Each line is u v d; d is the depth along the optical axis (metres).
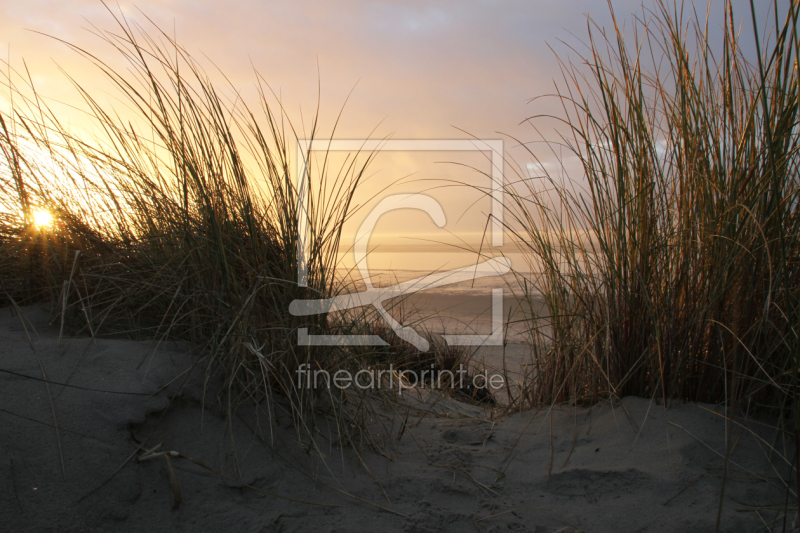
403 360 3.49
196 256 2.00
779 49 1.87
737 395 2.06
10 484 1.30
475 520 1.63
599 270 2.36
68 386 1.60
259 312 1.98
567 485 1.83
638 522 1.60
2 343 1.73
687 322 2.13
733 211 1.99
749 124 1.99
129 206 2.25
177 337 2.05
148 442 1.58
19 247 2.08
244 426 1.81
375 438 2.16
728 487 1.71
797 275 1.96
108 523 1.33
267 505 1.56
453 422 2.48
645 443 1.97
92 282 2.06
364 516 1.60
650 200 2.22
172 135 2.03
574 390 2.41
